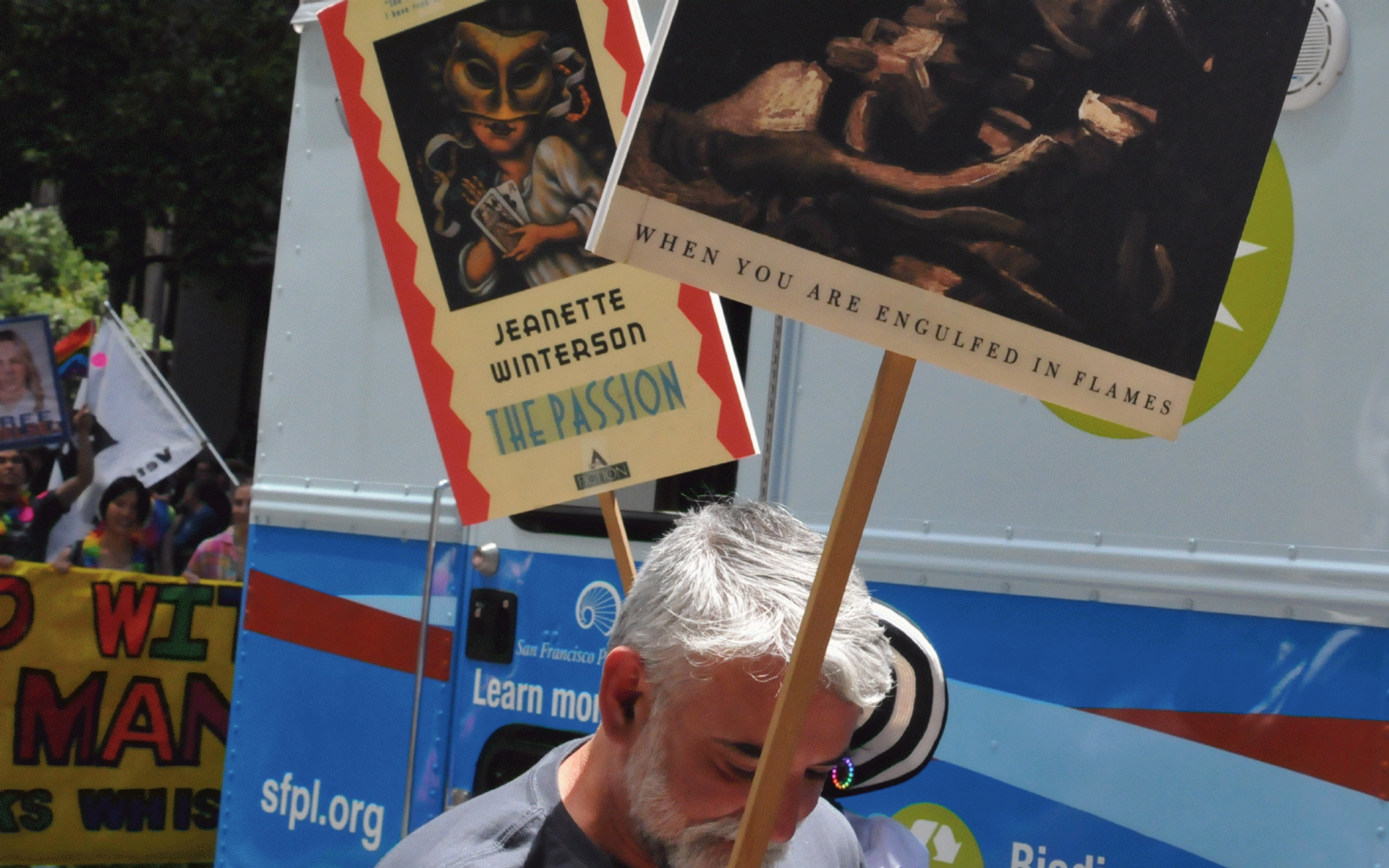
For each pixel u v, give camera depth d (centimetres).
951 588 328
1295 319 290
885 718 234
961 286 154
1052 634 315
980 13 154
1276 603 288
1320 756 281
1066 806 309
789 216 152
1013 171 154
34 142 1591
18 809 602
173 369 1991
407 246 261
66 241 1312
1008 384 155
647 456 243
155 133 1573
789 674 149
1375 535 277
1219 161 157
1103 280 156
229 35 1587
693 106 151
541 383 251
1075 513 314
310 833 441
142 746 623
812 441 353
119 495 729
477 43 254
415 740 417
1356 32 288
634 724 166
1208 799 292
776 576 163
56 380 724
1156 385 157
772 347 361
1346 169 287
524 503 252
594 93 246
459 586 415
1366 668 277
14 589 607
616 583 384
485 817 177
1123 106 155
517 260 252
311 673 448
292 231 467
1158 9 156
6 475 718
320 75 464
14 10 1535
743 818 151
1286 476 289
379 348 443
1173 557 300
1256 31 156
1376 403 280
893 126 153
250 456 2008
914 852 248
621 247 150
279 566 461
